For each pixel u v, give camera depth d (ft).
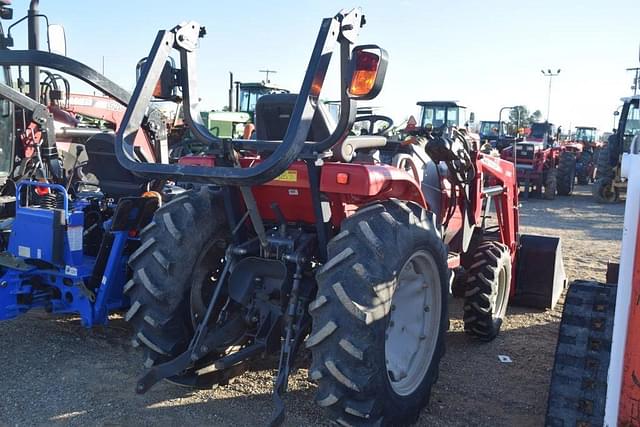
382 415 9.96
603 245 32.04
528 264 19.10
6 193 18.04
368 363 9.55
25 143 18.44
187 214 11.47
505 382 13.70
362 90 9.27
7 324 16.48
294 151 9.14
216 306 11.61
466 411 12.25
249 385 13.03
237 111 53.11
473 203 16.03
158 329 11.25
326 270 9.80
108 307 14.53
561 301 20.20
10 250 14.79
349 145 10.98
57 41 17.46
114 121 29.04
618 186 52.70
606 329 10.09
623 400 6.81
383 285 9.61
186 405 12.14
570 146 72.59
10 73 19.79
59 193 16.29
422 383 11.34
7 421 11.36
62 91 21.91
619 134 49.65
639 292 6.61
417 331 11.68
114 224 13.79
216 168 9.53
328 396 9.65
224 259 12.27
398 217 10.49
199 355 10.87
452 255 15.62
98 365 13.99
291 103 11.68
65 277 14.49
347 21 9.80
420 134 15.87
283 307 10.98
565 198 58.49
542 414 12.19
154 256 11.25
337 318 9.55
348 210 11.46
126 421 11.47
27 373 13.46
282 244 10.93
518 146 56.59
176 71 11.15
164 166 9.78
